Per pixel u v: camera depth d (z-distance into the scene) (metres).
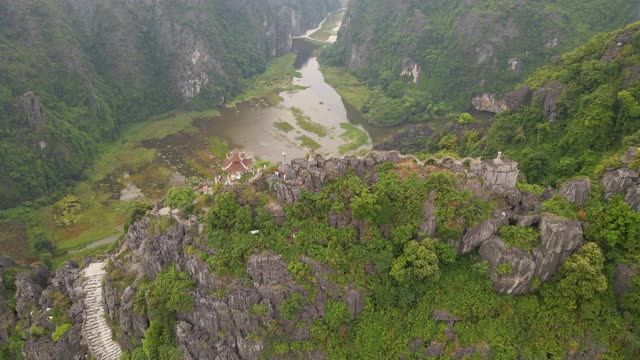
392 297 49.56
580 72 91.81
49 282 71.50
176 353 53.03
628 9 154.62
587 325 47.06
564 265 48.16
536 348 47.12
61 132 123.75
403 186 52.62
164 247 57.75
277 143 140.00
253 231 52.88
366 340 48.81
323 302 50.03
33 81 128.25
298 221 53.06
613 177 53.03
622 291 47.50
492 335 47.62
